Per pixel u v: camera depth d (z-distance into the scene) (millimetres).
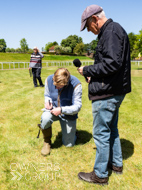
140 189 1607
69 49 97000
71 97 2137
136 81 8555
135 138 2537
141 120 3186
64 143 2305
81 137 2570
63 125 2195
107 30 1381
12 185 1640
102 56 1429
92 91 1528
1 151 2145
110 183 1686
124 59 1417
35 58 6270
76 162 2006
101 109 1518
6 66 21719
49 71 14844
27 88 6258
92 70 1435
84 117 3359
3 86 6555
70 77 2072
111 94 1458
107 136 1589
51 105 2154
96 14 1457
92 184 1675
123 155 2131
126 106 4141
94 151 2213
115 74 1406
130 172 1839
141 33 23766
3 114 3453
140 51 24781
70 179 1741
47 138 2164
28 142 2377
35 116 3383
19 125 2936
